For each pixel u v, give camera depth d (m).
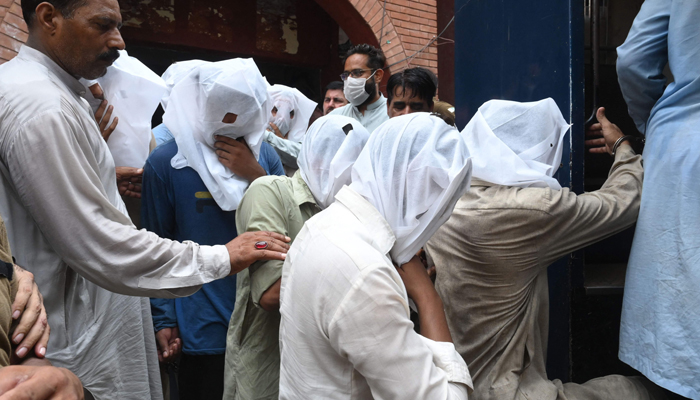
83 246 1.50
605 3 2.55
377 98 3.59
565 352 1.92
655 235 1.53
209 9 6.64
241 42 6.85
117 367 1.74
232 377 1.68
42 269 1.56
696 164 1.45
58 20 1.58
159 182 2.05
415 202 1.18
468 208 1.61
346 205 1.18
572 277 1.91
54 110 1.49
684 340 1.43
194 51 6.73
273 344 1.66
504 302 1.57
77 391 0.80
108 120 2.12
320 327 1.05
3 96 1.51
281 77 7.39
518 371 1.52
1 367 0.78
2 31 4.11
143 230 1.59
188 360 2.00
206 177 2.00
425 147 1.19
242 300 1.67
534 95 2.16
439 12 5.94
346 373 1.07
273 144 3.19
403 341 1.00
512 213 1.53
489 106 1.81
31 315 0.99
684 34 1.54
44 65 1.62
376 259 1.04
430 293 1.23
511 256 1.54
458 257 1.62
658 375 1.48
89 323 1.67
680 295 1.45
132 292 1.56
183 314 2.01
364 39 6.58
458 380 1.07
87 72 1.68
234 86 1.95
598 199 1.62
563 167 1.99
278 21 7.09
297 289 1.10
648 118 1.76
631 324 1.59
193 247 1.58
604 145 2.01
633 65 1.73
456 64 2.73
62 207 1.47
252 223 1.63
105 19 1.61
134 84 2.20
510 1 2.29
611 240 2.21
